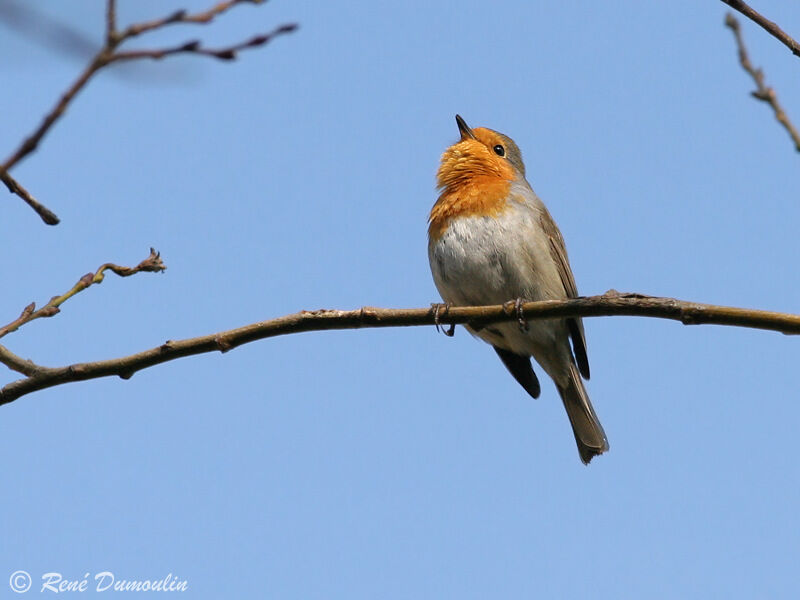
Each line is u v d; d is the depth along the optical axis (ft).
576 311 30.30
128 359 29.07
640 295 29.04
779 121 24.21
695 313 27.96
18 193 21.59
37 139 13.78
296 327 30.17
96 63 13.01
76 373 28.84
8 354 28.60
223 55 13.58
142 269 28.45
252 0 13.57
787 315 27.14
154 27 13.19
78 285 27.78
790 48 26.48
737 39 24.67
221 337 29.55
